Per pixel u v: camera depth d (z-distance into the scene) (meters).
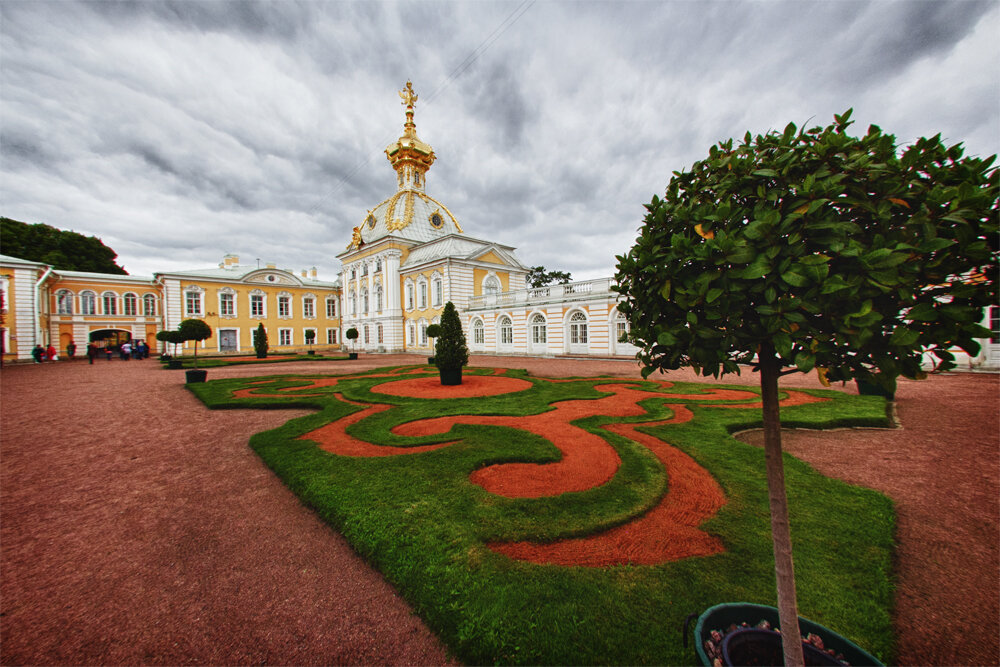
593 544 3.41
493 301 31.27
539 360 23.70
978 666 2.17
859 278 1.44
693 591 2.73
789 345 1.54
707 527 3.63
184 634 2.62
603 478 4.91
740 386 11.89
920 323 1.56
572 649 2.26
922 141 1.55
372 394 11.05
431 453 5.77
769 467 1.83
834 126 1.83
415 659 2.38
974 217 1.36
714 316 1.71
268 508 4.44
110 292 38.22
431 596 2.78
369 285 42.28
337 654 2.44
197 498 4.71
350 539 3.63
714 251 1.75
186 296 39.56
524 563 3.07
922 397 9.88
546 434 6.83
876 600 2.64
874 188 1.57
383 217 43.47
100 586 3.12
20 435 7.49
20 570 3.33
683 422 7.46
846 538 3.38
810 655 1.98
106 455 6.29
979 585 2.90
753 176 1.73
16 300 27.62
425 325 36.16
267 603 2.91
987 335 1.39
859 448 6.14
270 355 37.97
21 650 2.49
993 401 9.33
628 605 2.60
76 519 4.21
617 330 23.44
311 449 6.15
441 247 36.72
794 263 1.56
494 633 2.41
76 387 14.06
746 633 2.04
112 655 2.46
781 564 1.79
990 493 4.48
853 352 1.69
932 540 3.53
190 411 9.67
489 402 9.64
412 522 3.76
